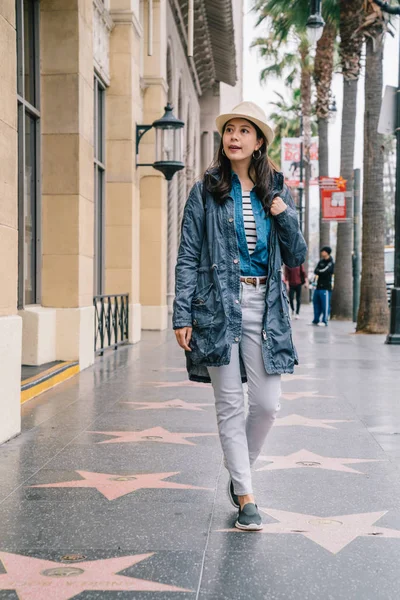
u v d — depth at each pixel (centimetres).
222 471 512
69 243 1009
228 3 2344
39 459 544
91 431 641
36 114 988
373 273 1772
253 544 374
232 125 404
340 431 650
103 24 1334
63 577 332
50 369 921
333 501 448
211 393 845
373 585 326
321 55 3253
